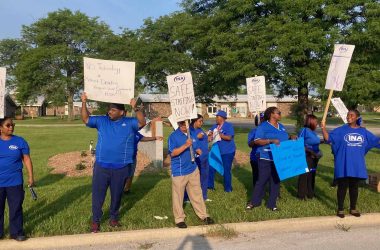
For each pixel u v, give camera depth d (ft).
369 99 81.46
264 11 82.84
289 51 71.82
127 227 21.83
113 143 20.98
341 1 74.23
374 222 23.90
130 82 21.12
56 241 19.85
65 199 28.25
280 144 24.27
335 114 207.31
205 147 26.96
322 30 73.00
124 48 151.64
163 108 215.10
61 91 190.60
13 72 243.81
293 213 24.41
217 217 23.59
